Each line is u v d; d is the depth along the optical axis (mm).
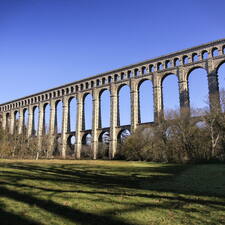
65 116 101000
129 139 73438
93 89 93688
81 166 40938
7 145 102250
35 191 16688
